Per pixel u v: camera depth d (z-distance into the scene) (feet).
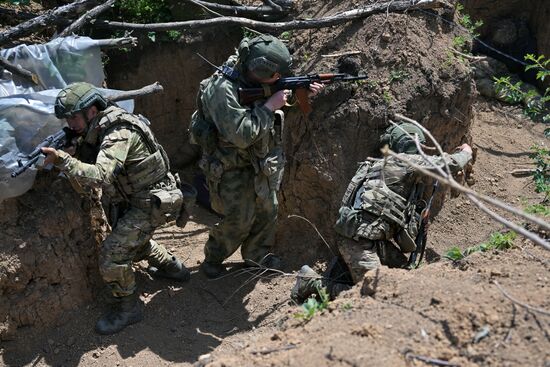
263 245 18.26
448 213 19.35
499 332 10.80
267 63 15.31
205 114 16.20
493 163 21.09
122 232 15.76
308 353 10.85
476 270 12.73
